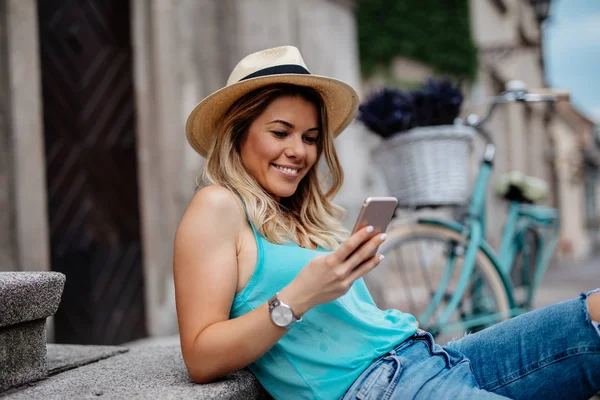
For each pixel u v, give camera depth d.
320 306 1.54
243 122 1.67
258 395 1.58
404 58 8.95
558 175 17.25
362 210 1.28
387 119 2.89
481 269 3.11
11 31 3.23
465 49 9.38
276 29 4.94
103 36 3.99
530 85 13.09
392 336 1.60
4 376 1.42
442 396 1.43
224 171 1.63
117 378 1.55
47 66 3.59
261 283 1.52
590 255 21.94
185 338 1.41
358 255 1.31
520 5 12.93
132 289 4.09
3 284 1.37
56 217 3.59
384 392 1.46
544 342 1.64
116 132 4.05
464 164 2.91
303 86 1.68
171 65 4.31
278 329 1.35
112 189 3.99
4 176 3.21
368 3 8.66
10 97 3.23
